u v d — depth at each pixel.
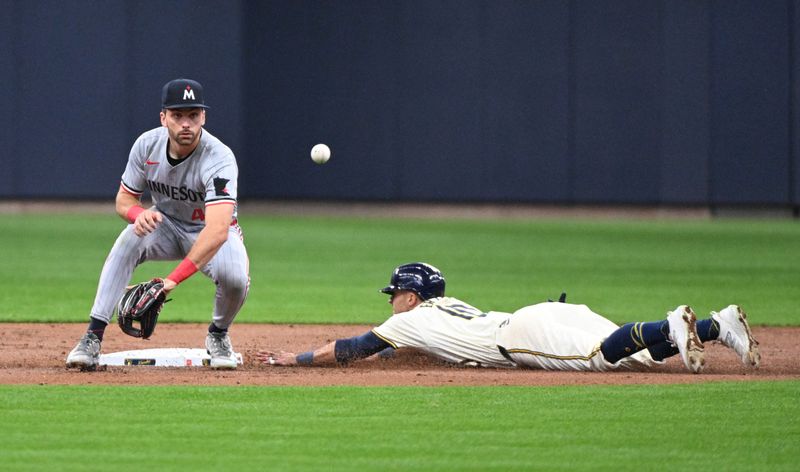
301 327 40.84
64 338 36.66
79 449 19.25
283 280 57.91
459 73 112.88
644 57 111.19
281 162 115.75
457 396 24.39
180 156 27.36
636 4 111.00
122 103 107.00
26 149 106.75
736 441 20.16
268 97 115.38
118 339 36.84
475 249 77.25
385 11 113.31
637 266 66.00
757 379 27.22
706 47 110.88
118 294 28.42
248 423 21.45
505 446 19.69
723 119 111.25
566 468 18.23
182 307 47.16
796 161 110.69
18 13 105.75
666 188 111.81
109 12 106.50
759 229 98.31
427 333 28.66
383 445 19.70
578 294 51.84
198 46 108.88
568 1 111.25
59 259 66.38
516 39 112.06
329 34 114.25
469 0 112.31
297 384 26.12
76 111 106.75
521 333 28.22
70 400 23.61
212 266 28.31
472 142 113.12
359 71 114.12
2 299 48.34
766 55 110.44
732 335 26.50
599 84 111.62
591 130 111.94
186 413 22.36
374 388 25.41
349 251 74.88
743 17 110.50
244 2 113.88
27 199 107.56
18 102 106.38
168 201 28.30
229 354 29.58
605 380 26.62
